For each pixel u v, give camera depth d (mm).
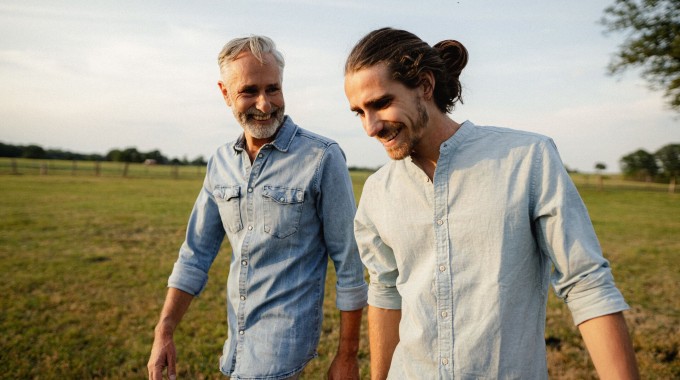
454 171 1068
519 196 1000
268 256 1715
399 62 995
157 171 50250
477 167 1044
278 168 1731
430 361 1091
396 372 1200
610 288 906
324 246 1808
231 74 1628
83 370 3398
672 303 4914
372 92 1006
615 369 858
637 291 5395
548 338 3871
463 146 1072
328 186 1711
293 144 1752
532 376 1018
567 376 3205
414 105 1026
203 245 1889
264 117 1665
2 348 3764
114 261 6926
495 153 1040
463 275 1049
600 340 884
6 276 5977
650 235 10180
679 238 9734
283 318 1670
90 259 7016
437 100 1118
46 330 4148
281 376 1631
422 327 1101
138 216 12352
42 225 10383
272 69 1633
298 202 1695
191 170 58781
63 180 28750
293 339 1658
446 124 1119
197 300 5086
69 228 10078
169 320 1734
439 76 1077
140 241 8695
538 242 1036
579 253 927
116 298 5105
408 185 1163
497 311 1003
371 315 1404
